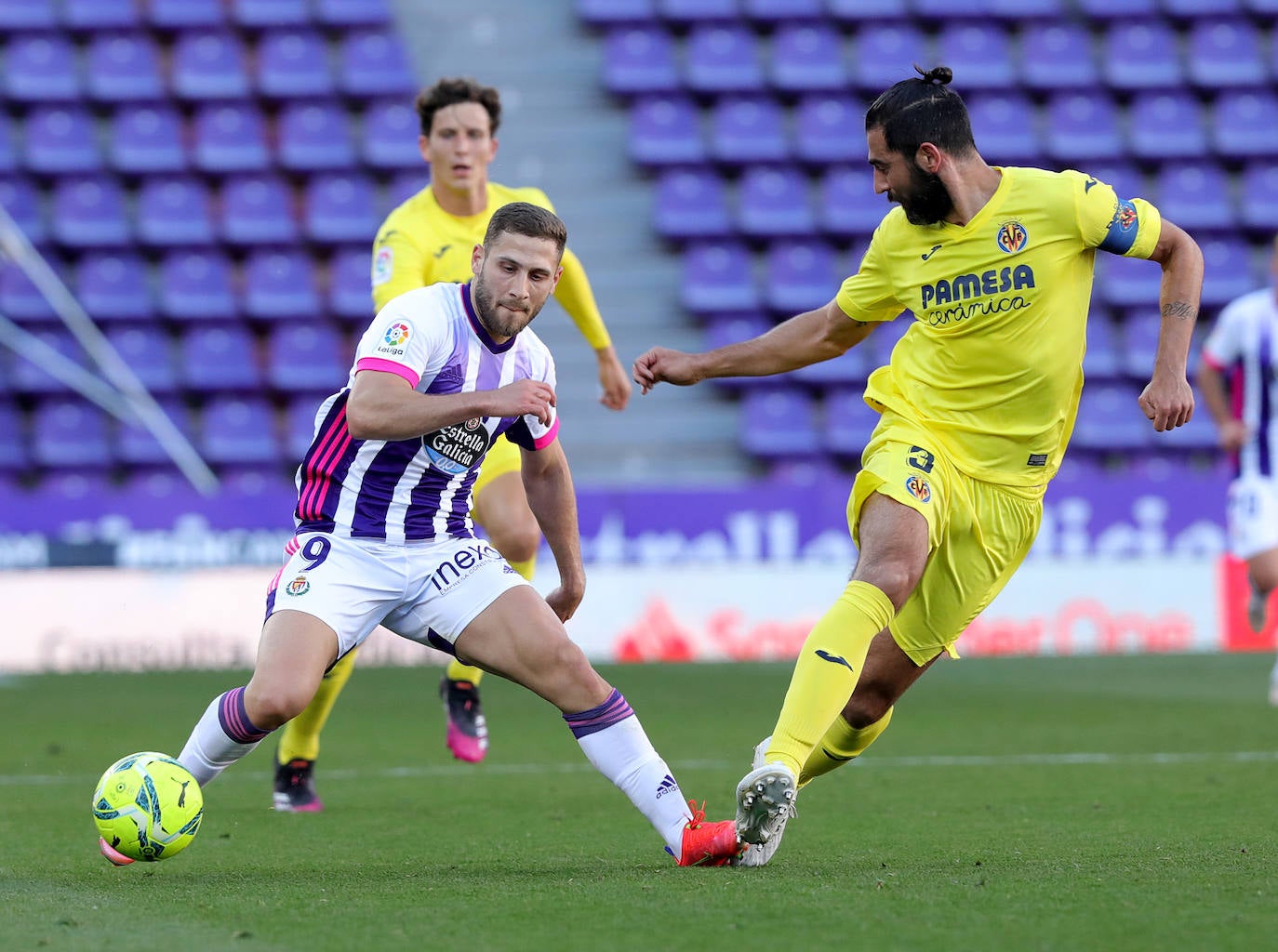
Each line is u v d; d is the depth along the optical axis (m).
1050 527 46.47
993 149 62.62
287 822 18.25
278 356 55.88
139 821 13.76
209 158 60.53
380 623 14.68
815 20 66.56
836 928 10.77
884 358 56.28
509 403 13.34
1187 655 45.53
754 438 54.53
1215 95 65.69
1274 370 31.61
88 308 56.31
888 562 14.43
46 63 62.19
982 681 38.97
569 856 15.17
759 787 13.24
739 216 61.94
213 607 43.59
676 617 44.78
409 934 10.85
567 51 66.62
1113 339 57.56
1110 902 11.72
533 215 13.94
